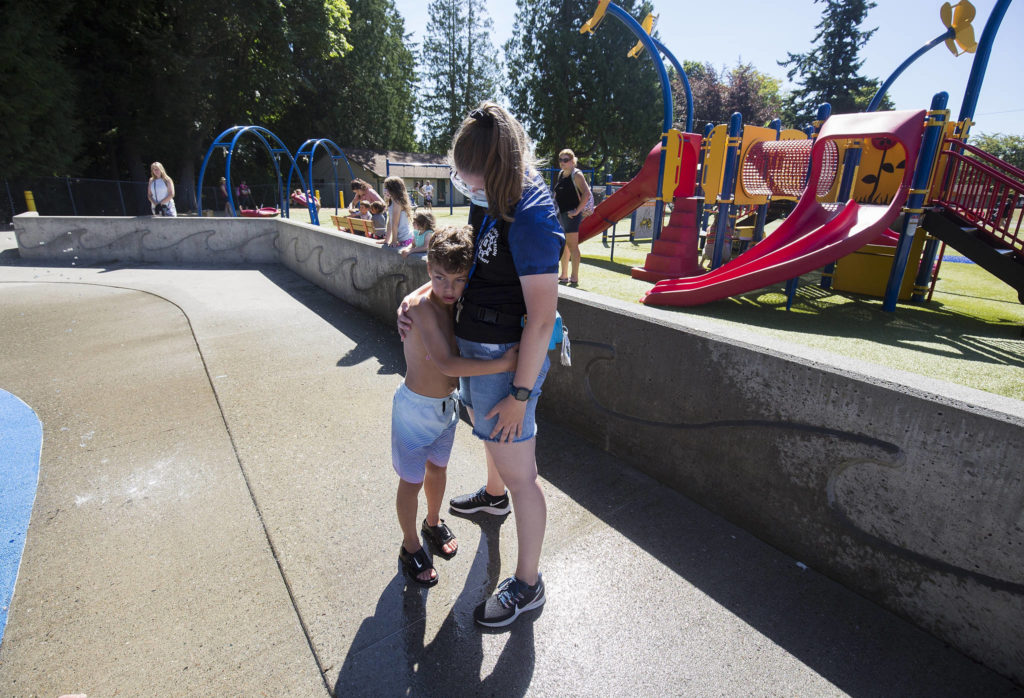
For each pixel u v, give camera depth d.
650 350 2.62
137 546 2.30
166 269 8.83
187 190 25.89
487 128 1.46
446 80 47.56
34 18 16.83
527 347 1.56
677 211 7.80
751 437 2.25
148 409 3.60
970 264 10.48
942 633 1.78
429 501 2.26
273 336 5.15
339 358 4.55
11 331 5.30
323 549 2.29
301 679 1.71
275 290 7.20
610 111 35.69
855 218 5.59
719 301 6.57
